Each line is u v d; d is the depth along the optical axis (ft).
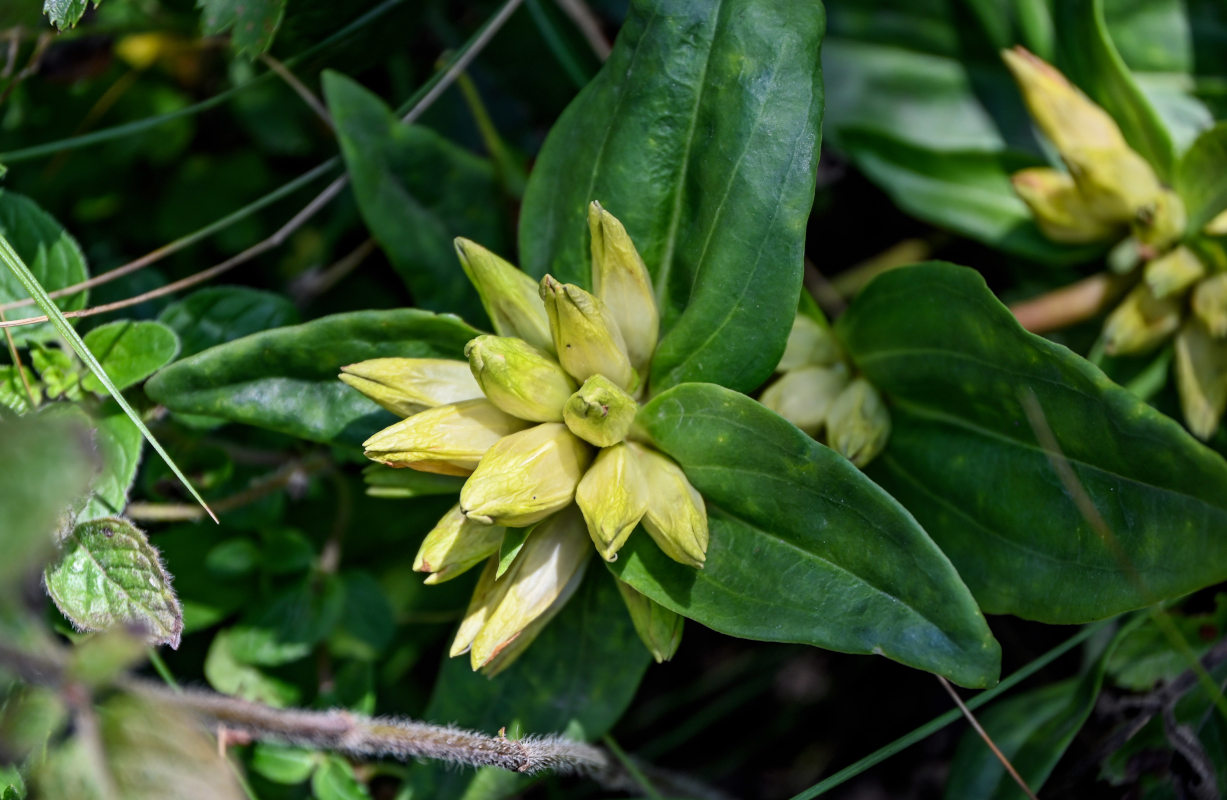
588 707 1.31
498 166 1.45
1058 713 1.38
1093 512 1.21
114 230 1.58
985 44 1.54
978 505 1.27
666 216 1.26
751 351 1.23
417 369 1.21
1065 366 1.19
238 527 1.41
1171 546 1.18
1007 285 1.58
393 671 1.50
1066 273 1.51
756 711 1.63
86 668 1.07
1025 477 1.25
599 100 1.27
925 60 1.55
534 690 1.32
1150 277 1.33
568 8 1.51
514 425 1.21
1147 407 1.16
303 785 1.40
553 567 1.20
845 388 1.32
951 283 1.23
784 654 1.57
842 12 1.56
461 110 1.61
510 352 1.17
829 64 1.56
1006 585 1.26
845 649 1.17
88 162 1.57
